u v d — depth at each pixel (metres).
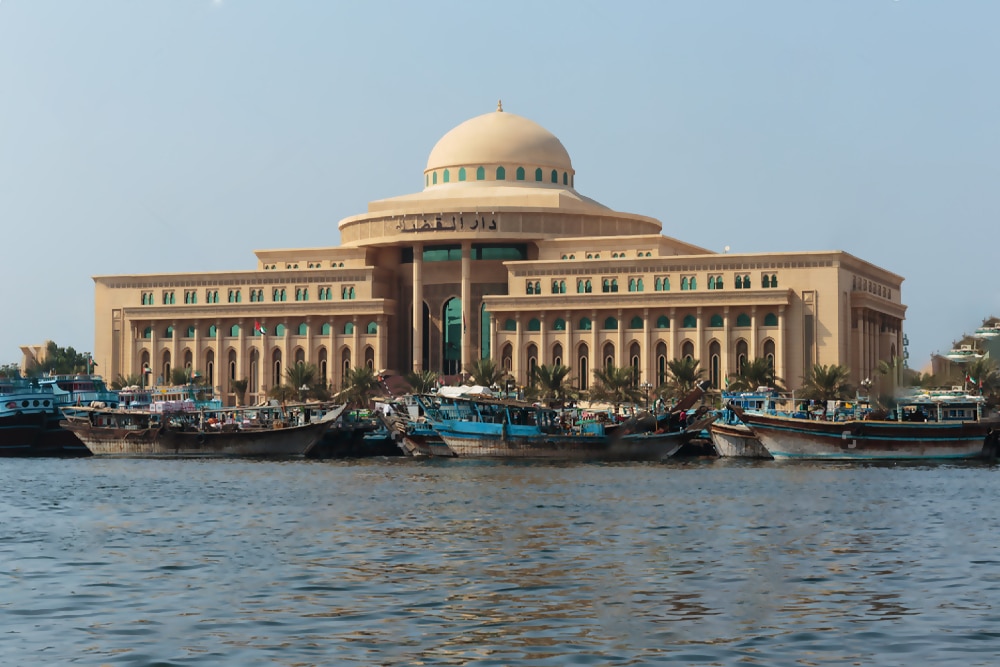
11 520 84.00
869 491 103.31
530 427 157.25
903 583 57.28
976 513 85.94
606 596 54.59
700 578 58.91
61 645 46.06
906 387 166.50
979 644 45.53
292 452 163.88
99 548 69.56
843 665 42.88
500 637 47.03
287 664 43.44
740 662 43.31
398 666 43.16
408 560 64.38
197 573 60.75
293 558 65.38
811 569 61.31
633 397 197.62
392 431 167.00
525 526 78.69
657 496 99.00
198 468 139.00
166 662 43.69
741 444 159.50
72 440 172.88
